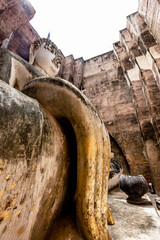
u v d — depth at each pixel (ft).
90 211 1.87
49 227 1.84
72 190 2.39
